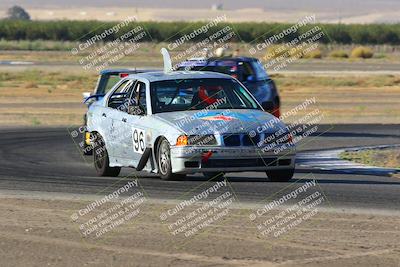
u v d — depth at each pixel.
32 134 69.62
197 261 23.64
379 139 65.50
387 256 24.17
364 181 39.72
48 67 177.62
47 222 29.30
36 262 23.59
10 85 131.12
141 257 24.11
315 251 24.77
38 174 43.53
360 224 28.66
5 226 28.56
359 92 123.62
